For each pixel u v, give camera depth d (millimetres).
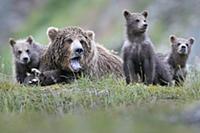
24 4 51312
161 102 13609
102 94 14211
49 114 13148
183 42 17047
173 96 14172
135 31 15875
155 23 38094
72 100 13961
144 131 10594
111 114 12391
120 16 41906
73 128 11047
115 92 14109
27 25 47812
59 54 15695
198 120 11266
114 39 38656
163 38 36500
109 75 15711
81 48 15289
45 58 16109
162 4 38844
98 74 16359
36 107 13906
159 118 11648
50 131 10867
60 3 47812
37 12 49125
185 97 14109
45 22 46719
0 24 49562
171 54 17125
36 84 15539
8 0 51188
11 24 49812
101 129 10828
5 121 12195
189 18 37062
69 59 15516
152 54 15922
